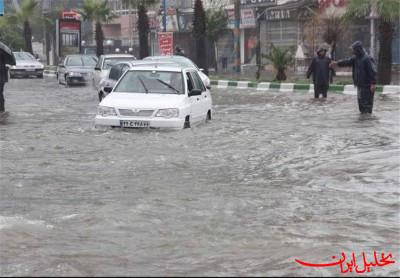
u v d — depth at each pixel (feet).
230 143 48.52
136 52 248.11
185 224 25.81
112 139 49.78
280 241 23.43
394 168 38.14
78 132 54.29
